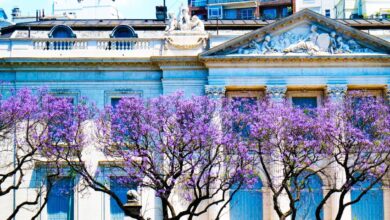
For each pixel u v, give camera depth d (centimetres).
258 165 7125
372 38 7300
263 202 7212
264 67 7325
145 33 7725
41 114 6444
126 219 5975
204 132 6212
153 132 6384
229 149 6253
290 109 6600
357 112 6594
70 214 7200
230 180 6322
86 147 7125
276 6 11238
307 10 7281
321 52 7331
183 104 6412
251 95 7412
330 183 7062
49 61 7331
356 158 6494
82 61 7344
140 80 7412
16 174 7212
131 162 6222
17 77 7375
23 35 7750
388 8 9831
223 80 7288
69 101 7044
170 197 7025
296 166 6350
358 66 7350
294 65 7338
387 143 6316
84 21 8075
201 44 7412
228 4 11306
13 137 7094
